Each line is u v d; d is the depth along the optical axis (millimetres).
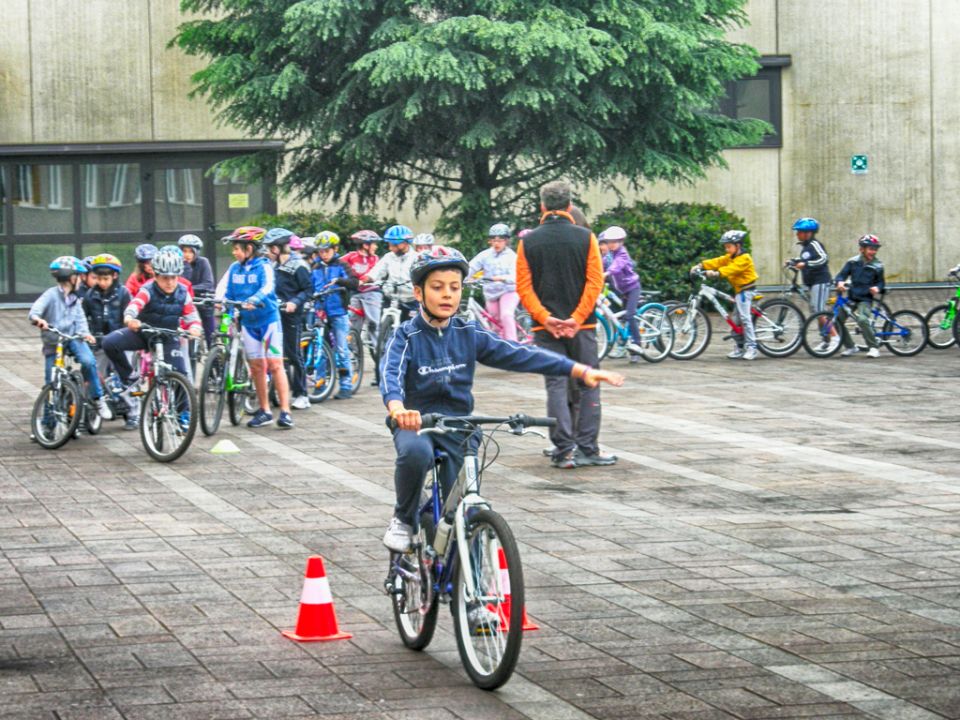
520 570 6949
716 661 7672
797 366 23375
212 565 10008
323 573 8242
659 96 28750
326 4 27281
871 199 37719
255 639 8148
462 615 7359
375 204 31734
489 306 22844
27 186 36312
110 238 36594
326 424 17500
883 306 24781
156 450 14875
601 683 7301
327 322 19859
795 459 14430
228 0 28938
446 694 7137
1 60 35781
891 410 18047
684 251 31000
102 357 17406
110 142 36188
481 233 29438
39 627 8375
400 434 7656
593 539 10766
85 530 11250
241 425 17500
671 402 18969
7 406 19578
